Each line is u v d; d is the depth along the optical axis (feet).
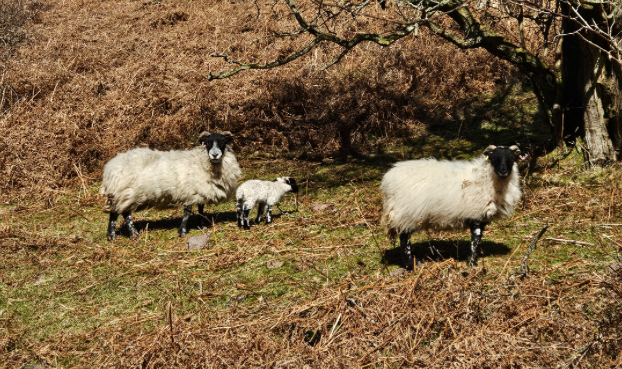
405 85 40.24
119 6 60.13
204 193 24.73
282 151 36.42
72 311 18.83
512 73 41.47
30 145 33.06
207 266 21.76
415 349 15.40
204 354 15.30
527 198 25.90
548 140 31.60
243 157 35.96
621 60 22.66
